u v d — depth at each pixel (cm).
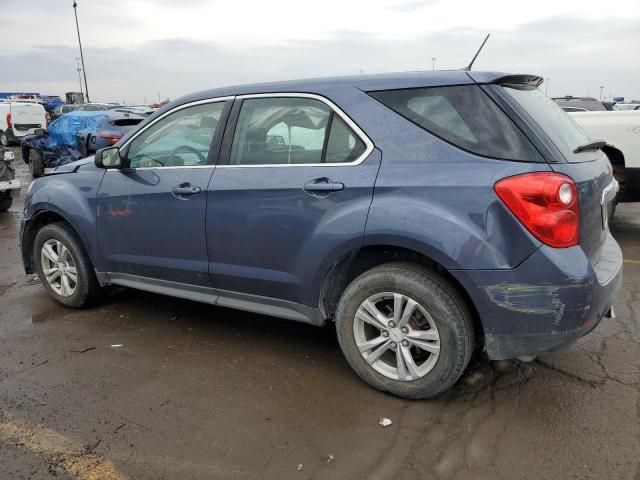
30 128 2152
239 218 322
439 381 277
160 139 369
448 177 261
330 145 298
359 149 288
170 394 301
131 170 377
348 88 299
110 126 1139
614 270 278
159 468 240
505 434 260
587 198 259
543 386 302
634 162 604
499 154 257
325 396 298
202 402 292
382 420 273
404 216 266
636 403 283
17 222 812
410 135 277
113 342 371
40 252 441
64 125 1206
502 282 252
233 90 342
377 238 274
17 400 296
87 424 273
